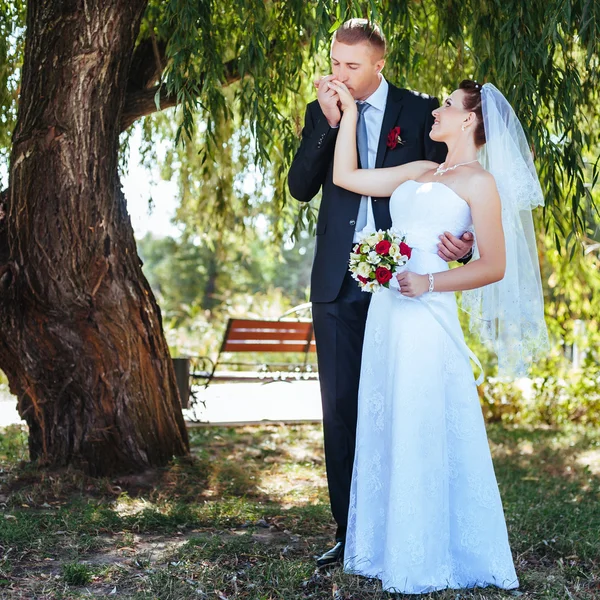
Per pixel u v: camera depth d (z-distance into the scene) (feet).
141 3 15.34
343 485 11.66
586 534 12.91
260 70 15.39
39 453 17.08
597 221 17.16
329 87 11.25
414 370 10.40
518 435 25.72
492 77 15.69
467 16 15.56
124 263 16.57
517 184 10.73
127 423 16.88
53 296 15.88
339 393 11.57
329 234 11.59
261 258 80.59
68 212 15.56
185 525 13.46
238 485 16.78
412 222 10.75
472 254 11.38
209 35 14.92
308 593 10.30
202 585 10.24
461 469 10.64
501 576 10.47
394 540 10.18
